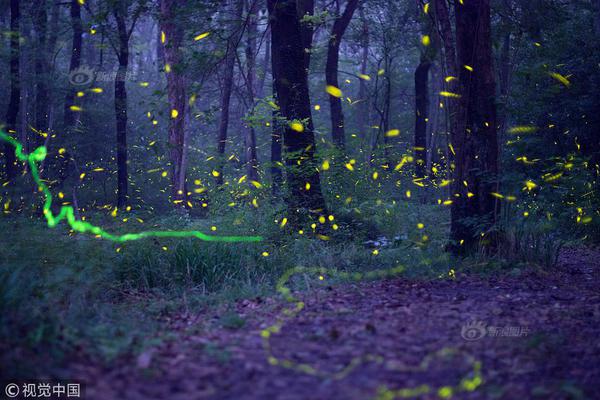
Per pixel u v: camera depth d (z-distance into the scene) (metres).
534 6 13.05
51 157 20.84
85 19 26.00
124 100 22.34
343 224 11.75
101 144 27.81
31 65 20.41
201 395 4.07
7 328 4.69
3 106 23.45
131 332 5.70
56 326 5.03
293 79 12.37
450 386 4.39
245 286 8.38
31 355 4.44
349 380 4.43
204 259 9.30
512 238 10.38
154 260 9.34
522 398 4.25
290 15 12.38
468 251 10.49
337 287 8.30
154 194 26.59
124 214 12.40
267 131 22.47
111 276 8.80
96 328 5.48
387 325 6.08
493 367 4.89
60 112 25.06
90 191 24.95
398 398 4.11
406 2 26.84
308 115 12.41
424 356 5.07
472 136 10.72
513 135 15.48
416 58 40.62
